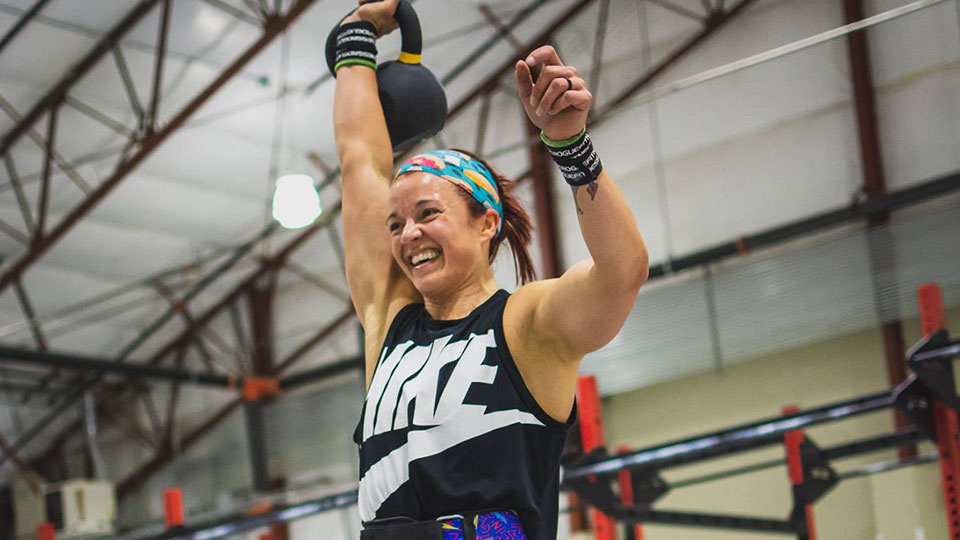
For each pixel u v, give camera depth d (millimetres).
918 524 10398
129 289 13367
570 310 1860
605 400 12797
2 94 11297
